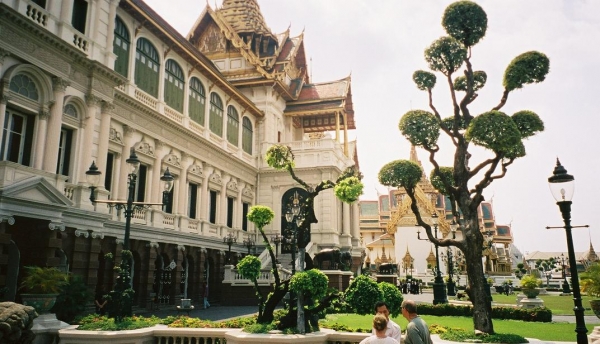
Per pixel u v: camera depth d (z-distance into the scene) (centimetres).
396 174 1480
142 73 2775
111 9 2369
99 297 2223
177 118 3112
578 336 884
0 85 1700
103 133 2250
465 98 1565
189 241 3081
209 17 4731
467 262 1389
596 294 1627
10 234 1537
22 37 1783
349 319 2095
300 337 1070
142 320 1302
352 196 1277
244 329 1169
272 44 5131
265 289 3061
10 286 1683
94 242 2089
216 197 3659
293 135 5225
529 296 2825
